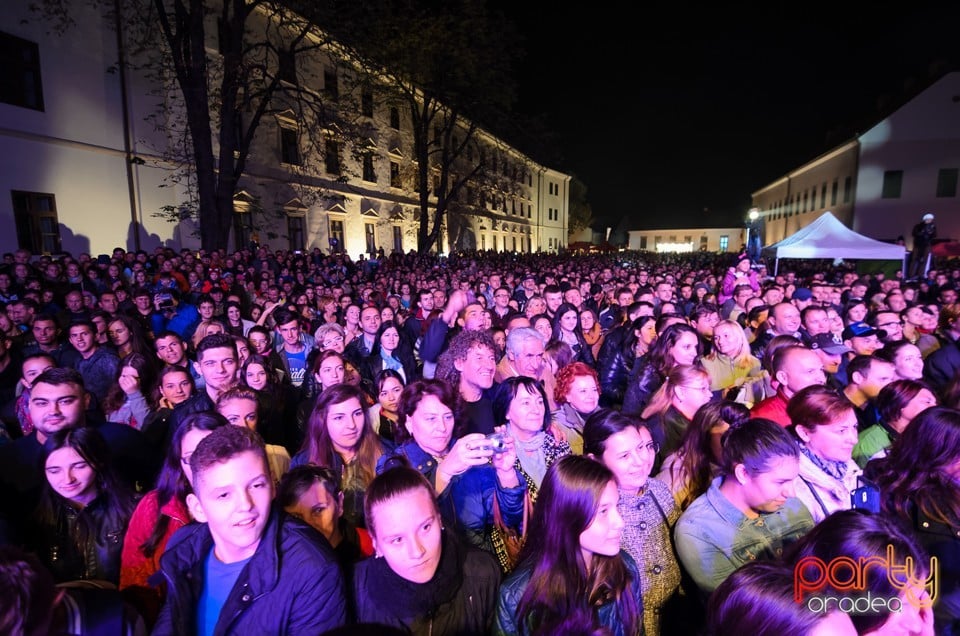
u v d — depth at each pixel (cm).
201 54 1337
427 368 481
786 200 4531
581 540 171
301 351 559
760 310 590
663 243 6762
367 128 2653
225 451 168
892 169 2908
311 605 170
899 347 372
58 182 1379
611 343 545
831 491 240
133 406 376
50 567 231
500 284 1127
